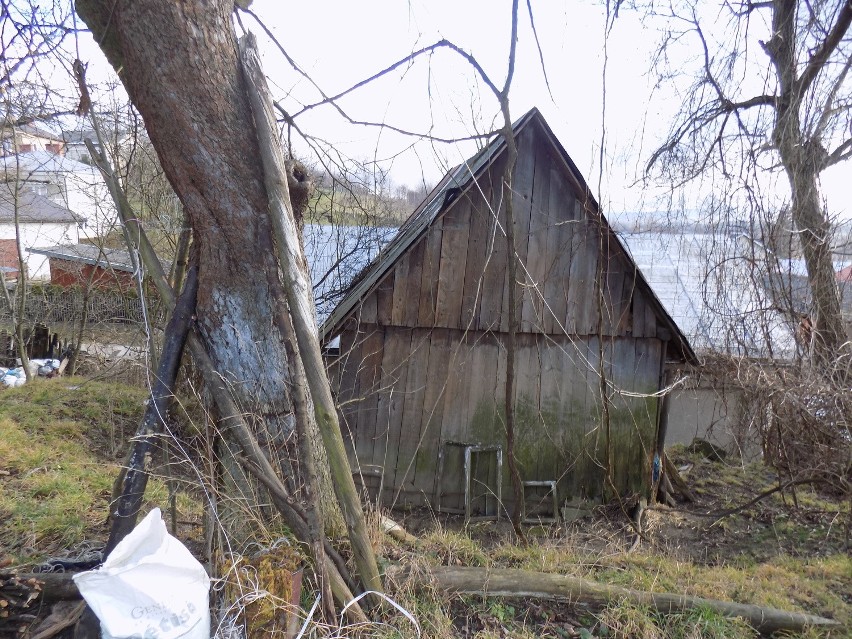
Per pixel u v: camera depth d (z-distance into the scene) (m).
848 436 5.90
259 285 3.07
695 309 8.30
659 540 6.18
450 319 6.50
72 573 2.75
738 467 8.70
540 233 6.48
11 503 3.79
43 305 14.16
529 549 4.39
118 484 3.23
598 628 3.23
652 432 7.15
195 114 2.74
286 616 2.44
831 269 6.86
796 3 7.12
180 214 6.64
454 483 6.78
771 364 6.41
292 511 2.79
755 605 3.59
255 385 3.06
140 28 2.59
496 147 6.08
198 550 3.20
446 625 2.97
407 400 6.66
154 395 2.84
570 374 6.85
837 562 5.24
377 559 3.30
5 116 5.01
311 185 3.39
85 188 11.47
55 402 7.28
